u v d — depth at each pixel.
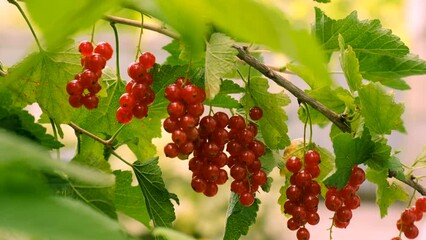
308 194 0.89
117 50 0.89
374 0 2.32
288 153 0.94
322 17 0.95
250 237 2.00
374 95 0.88
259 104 0.91
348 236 2.48
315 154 0.90
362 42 0.96
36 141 0.75
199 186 0.88
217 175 0.88
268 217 2.02
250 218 0.92
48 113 0.88
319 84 0.92
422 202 0.92
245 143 0.89
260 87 0.90
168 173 1.99
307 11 2.28
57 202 0.44
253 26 0.41
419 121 2.35
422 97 2.34
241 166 0.88
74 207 0.45
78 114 0.94
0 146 0.44
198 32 0.46
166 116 0.94
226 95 0.89
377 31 0.95
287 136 0.91
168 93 0.84
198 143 0.88
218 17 0.44
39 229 0.39
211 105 0.88
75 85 0.85
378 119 0.88
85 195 0.76
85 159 0.79
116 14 0.96
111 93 0.94
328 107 0.95
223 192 2.00
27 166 0.46
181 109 0.84
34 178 0.46
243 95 0.91
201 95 0.84
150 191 0.88
